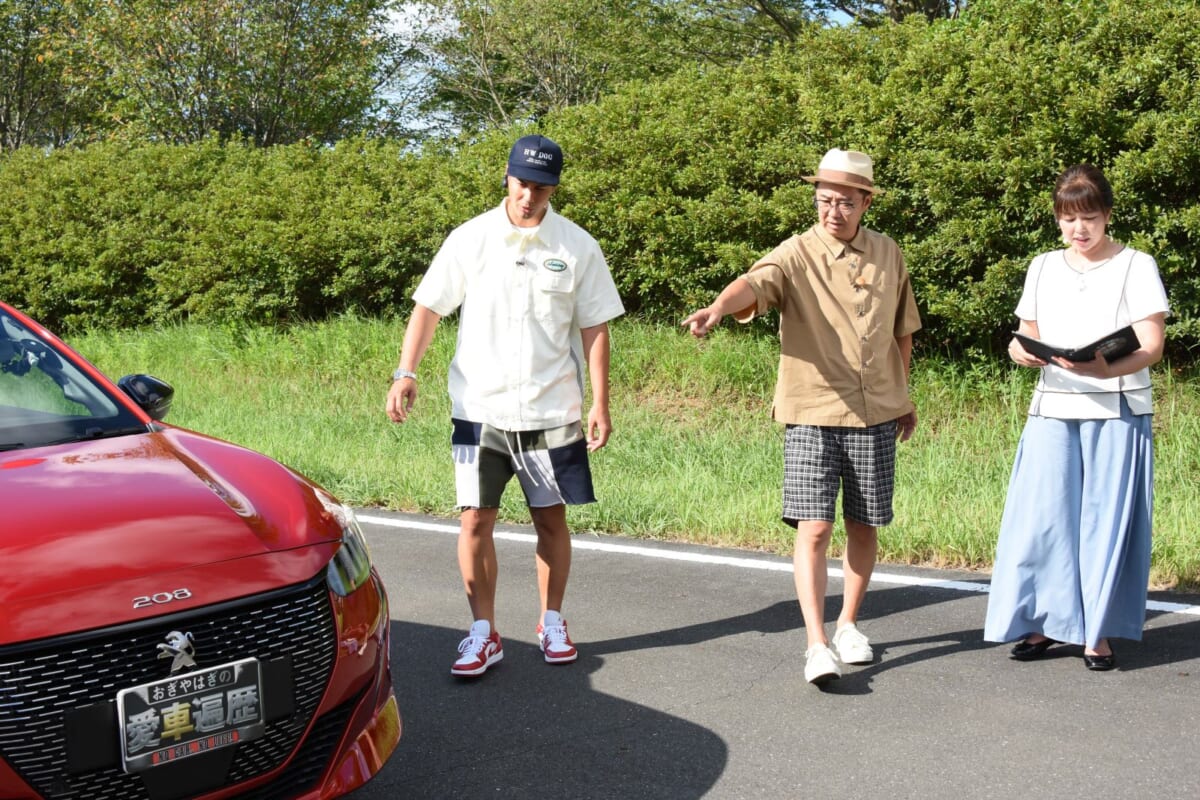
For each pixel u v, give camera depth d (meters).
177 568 2.86
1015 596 4.41
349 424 10.18
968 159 9.09
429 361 11.51
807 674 4.23
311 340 12.57
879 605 5.30
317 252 13.12
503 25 25.06
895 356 4.53
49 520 2.96
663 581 5.80
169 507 3.08
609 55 24.17
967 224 8.79
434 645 4.94
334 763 3.06
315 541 3.14
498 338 4.53
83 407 3.82
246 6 22.25
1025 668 4.45
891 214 9.38
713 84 11.29
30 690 2.62
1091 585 4.34
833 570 5.84
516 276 4.49
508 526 7.09
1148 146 8.52
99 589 2.75
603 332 4.64
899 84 9.62
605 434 4.62
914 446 8.30
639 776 3.65
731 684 4.39
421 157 13.59
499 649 4.66
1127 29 8.70
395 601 5.59
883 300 4.45
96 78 23.16
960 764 3.65
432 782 3.65
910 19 10.27
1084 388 4.34
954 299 8.83
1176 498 6.77
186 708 2.76
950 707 4.09
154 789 2.75
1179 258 8.20
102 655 2.69
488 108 27.27
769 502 7.05
